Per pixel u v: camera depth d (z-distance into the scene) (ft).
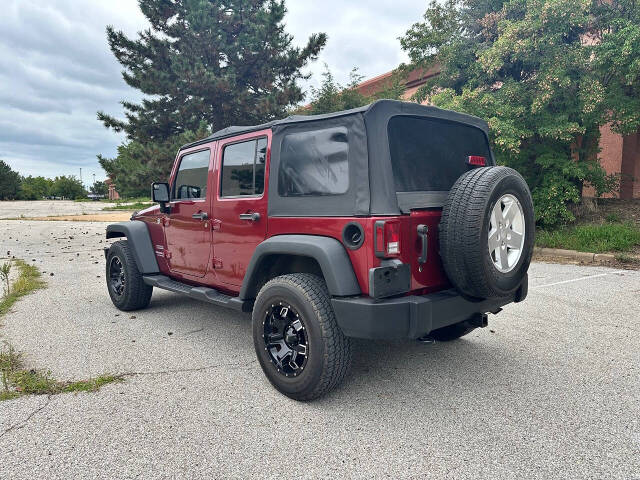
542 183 35.29
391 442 8.33
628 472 7.32
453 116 11.43
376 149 9.32
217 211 13.29
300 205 10.53
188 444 8.32
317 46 60.39
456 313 9.84
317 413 9.51
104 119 59.88
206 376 11.57
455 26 39.45
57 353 13.25
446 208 9.44
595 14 33.86
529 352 12.97
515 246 10.05
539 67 34.27
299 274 10.30
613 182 36.04
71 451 8.10
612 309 17.22
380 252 8.80
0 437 8.61
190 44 57.62
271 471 7.48
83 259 33.35
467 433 8.62
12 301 19.84
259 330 10.63
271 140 11.48
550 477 7.23
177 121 59.67
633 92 34.01
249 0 61.16
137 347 13.80
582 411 9.43
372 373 11.64
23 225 69.00
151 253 17.15
